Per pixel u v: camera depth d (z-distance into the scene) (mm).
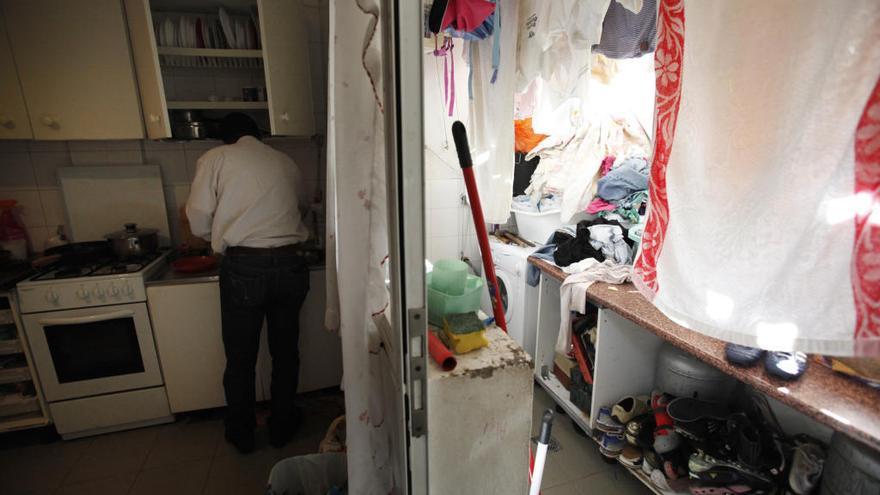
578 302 1739
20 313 1737
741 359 1091
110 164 2150
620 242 1911
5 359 1881
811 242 734
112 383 1884
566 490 1655
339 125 822
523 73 1605
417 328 632
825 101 669
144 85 1813
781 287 787
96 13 1695
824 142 684
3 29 1628
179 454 1840
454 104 2561
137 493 1628
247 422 1834
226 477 1712
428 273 897
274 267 1741
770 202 775
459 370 708
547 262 2094
